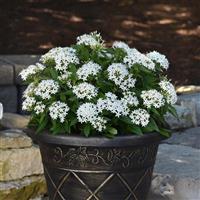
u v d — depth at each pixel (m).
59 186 3.65
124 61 3.67
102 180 3.55
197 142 5.90
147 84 3.72
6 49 10.65
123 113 3.52
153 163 3.75
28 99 3.69
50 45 10.93
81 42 3.81
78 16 11.91
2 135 4.20
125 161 3.53
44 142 3.60
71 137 3.47
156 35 11.46
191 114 6.42
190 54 10.80
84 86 3.53
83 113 3.46
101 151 3.49
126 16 12.02
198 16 12.12
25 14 11.78
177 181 4.66
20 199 4.24
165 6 12.40
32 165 4.25
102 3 12.41
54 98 3.62
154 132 3.58
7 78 6.21
